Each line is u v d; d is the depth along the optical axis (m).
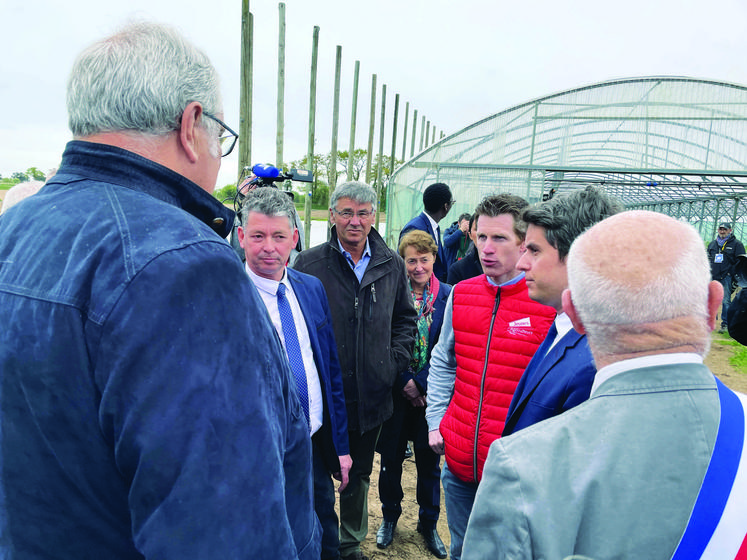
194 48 0.84
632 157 11.83
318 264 2.49
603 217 1.34
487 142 11.79
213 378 0.65
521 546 0.72
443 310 2.90
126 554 0.70
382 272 2.49
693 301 0.77
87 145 0.76
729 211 20.50
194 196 0.81
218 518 0.62
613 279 0.78
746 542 0.67
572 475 0.73
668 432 0.72
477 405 1.83
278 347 0.86
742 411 0.74
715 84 11.16
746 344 2.15
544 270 1.42
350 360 2.43
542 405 1.37
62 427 0.65
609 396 0.79
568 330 1.41
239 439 0.66
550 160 11.90
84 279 0.65
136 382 0.62
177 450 0.61
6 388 0.68
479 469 1.83
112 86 0.73
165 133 0.78
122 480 0.67
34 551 0.68
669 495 0.70
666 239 0.80
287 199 1.96
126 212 0.70
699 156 11.45
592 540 0.70
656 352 0.78
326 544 2.14
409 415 2.77
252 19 6.46
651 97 11.53
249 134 6.56
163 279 0.64
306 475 0.99
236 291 0.71
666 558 0.68
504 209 1.83
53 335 0.64
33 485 0.67
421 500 2.75
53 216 0.72
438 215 5.10
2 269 0.73
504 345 1.79
